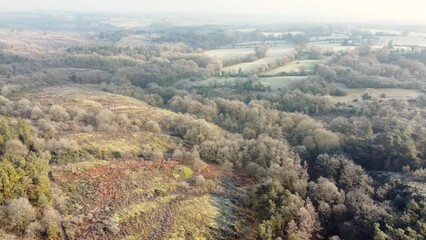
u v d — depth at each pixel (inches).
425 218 2694.4
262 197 2913.4
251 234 2684.5
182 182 3184.1
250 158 3860.7
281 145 4023.1
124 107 5019.7
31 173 2440.9
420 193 3004.4
